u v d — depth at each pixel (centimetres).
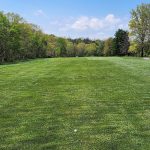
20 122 1141
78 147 883
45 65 4400
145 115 1219
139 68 3462
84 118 1186
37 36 10631
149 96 1625
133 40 9662
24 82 2283
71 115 1237
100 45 15188
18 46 7750
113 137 960
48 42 12900
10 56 7638
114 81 2262
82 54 14862
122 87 1956
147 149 859
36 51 10781
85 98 1593
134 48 9750
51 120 1164
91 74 2820
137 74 2739
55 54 13562
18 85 2117
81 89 1903
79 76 2656
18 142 927
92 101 1512
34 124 1112
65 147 884
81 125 1092
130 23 9612
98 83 2172
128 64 4244
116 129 1039
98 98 1588
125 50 13500
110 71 3106
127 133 995
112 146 887
